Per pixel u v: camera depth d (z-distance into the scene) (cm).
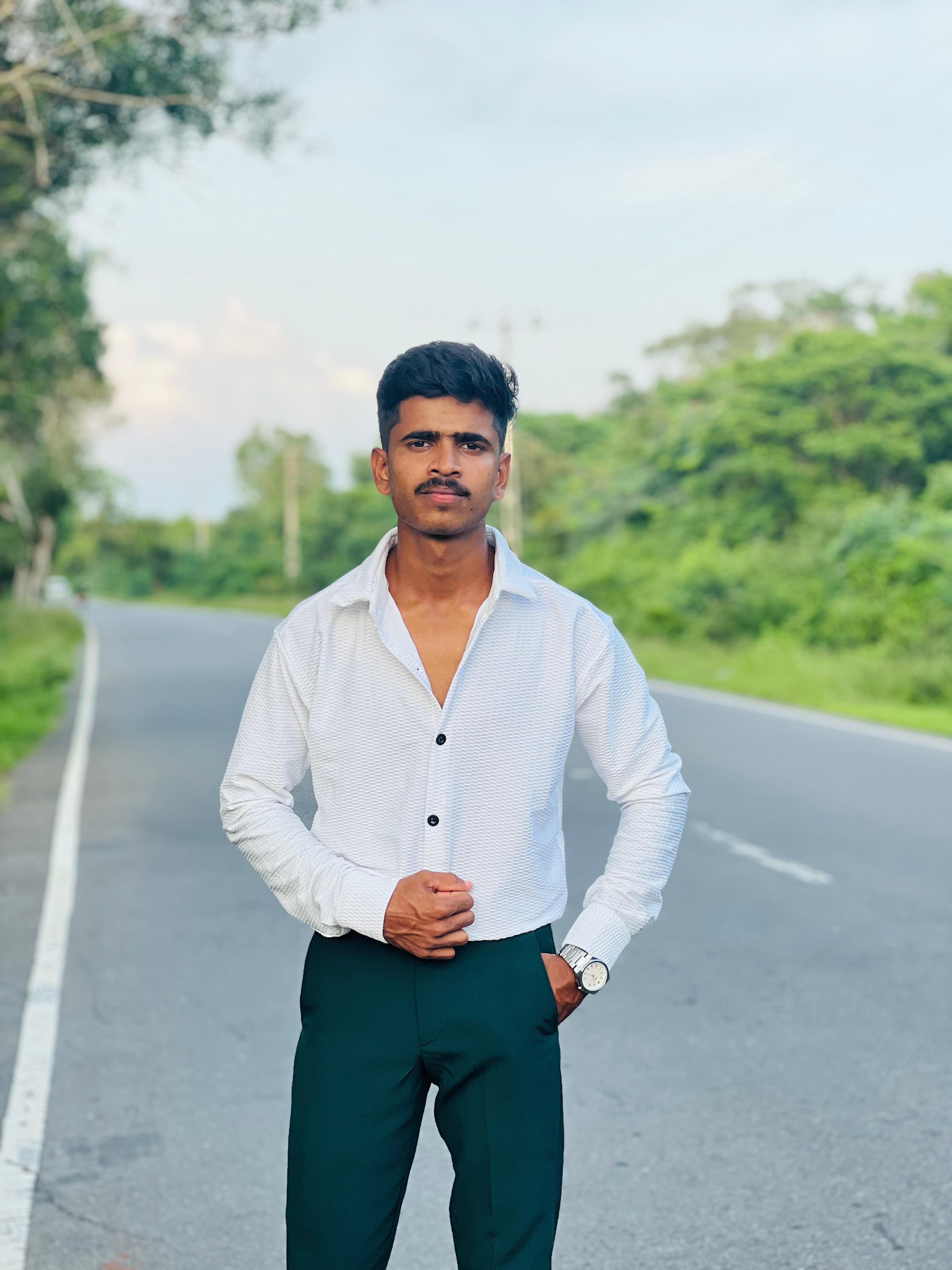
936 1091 399
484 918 203
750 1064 425
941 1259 304
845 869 696
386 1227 203
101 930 607
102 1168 359
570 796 953
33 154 1409
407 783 204
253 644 3198
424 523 201
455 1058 199
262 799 210
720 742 1219
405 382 201
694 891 654
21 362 2245
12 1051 449
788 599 2442
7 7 1167
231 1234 323
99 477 4553
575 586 3369
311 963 207
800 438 3120
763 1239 315
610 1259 308
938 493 2553
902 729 1327
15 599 5238
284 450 9625
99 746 1317
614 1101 398
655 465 3672
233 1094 409
